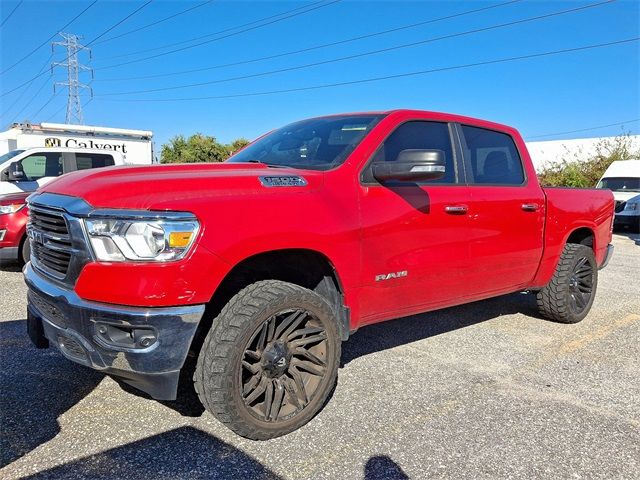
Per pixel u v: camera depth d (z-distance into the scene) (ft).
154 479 8.21
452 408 10.98
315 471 8.57
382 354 14.25
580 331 16.88
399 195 11.50
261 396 9.52
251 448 9.21
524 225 14.85
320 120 13.62
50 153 34.53
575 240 18.72
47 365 12.62
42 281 9.39
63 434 9.46
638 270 29.25
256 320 8.98
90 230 8.25
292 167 11.48
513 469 8.77
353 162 11.04
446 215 12.44
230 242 8.63
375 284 11.08
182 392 11.32
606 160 88.53
